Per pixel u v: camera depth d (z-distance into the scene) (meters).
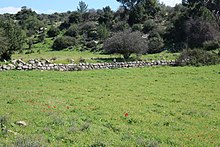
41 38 112.31
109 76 39.25
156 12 119.31
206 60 51.91
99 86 31.00
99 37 103.12
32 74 38.81
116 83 33.22
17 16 161.25
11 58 64.06
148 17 114.94
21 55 78.38
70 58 61.16
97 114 18.47
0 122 14.48
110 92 27.58
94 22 125.62
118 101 23.20
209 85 32.16
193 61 51.59
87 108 20.09
